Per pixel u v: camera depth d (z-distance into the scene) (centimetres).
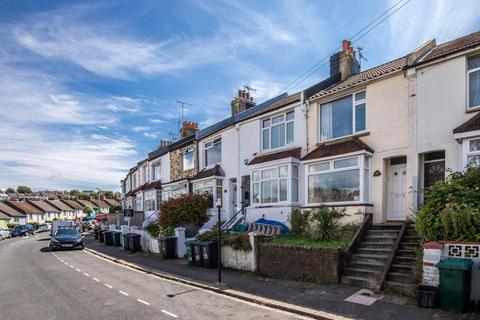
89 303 934
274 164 1698
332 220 1278
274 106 1888
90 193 13138
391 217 1345
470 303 784
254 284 1085
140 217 3316
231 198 2122
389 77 1354
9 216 6644
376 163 1365
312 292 955
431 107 1219
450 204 897
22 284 1209
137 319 789
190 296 994
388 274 963
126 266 1593
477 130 1036
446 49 1315
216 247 1412
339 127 1550
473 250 816
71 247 2409
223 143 2205
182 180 2527
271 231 1528
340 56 1930
